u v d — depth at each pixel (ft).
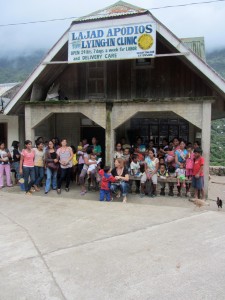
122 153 31.07
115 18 28.91
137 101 29.78
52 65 32.50
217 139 96.07
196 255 13.76
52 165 29.60
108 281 11.53
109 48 29.09
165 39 28.60
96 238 15.92
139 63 33.17
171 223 18.40
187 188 28.45
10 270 12.45
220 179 43.01
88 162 29.50
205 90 31.07
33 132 33.78
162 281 11.49
